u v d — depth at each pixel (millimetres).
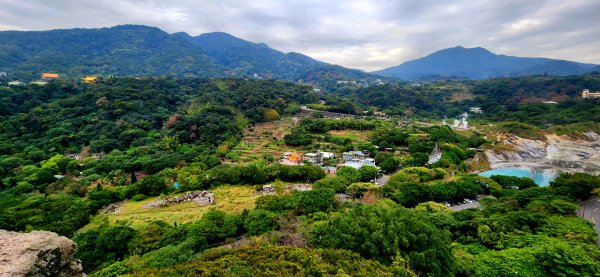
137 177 87125
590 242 38812
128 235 48312
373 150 108375
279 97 192000
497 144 125125
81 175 88312
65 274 17219
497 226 43281
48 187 77750
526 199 56812
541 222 44438
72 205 64438
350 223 34656
